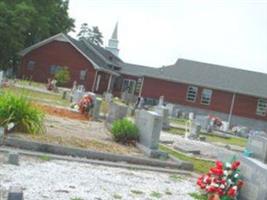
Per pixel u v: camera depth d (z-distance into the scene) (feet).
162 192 36.06
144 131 55.31
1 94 50.83
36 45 212.84
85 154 44.21
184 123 135.23
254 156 45.70
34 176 33.30
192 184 41.45
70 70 212.23
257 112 196.34
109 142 55.52
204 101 199.93
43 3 229.66
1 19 190.70
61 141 47.83
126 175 39.91
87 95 84.74
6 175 32.01
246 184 36.24
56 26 249.75
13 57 216.74
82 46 226.58
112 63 235.40
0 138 41.39
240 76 206.08
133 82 243.60
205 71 206.90
